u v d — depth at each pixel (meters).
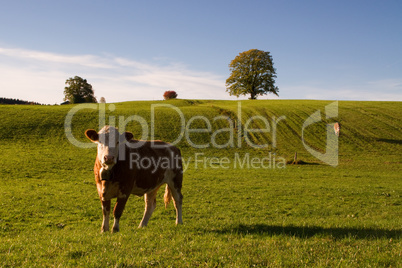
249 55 90.00
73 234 7.93
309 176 29.00
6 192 17.59
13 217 12.89
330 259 5.36
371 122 60.38
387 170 34.75
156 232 7.74
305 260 5.37
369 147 48.22
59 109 59.69
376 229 8.48
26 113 53.00
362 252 5.77
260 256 5.46
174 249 5.93
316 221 10.84
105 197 8.13
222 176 27.22
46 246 6.25
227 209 15.94
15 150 34.91
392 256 5.51
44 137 42.81
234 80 91.94
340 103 77.31
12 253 5.56
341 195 20.55
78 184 21.61
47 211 14.05
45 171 26.06
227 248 5.94
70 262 5.11
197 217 13.73
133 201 16.52
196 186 22.22
